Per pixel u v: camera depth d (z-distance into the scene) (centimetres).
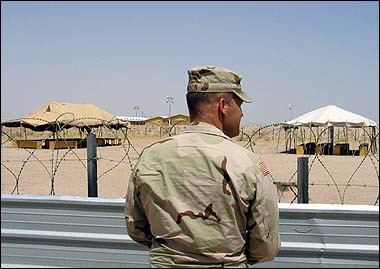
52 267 271
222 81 204
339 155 2548
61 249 270
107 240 263
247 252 210
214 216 192
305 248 249
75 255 269
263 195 195
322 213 247
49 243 272
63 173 1512
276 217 203
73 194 1098
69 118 3098
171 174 197
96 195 430
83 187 1202
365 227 245
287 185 847
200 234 191
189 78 211
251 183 193
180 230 193
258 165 199
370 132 2652
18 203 273
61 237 268
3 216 276
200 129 203
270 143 3550
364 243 245
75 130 3062
